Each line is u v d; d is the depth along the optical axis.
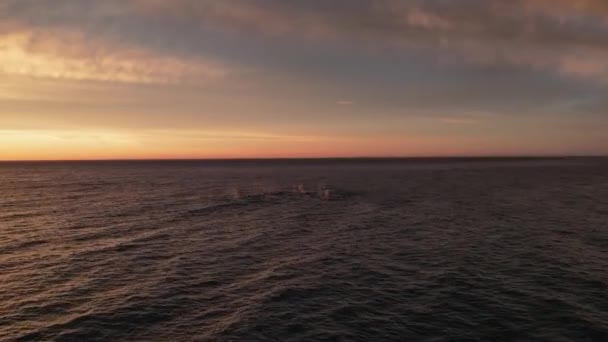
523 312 19.81
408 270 27.02
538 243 34.38
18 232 40.12
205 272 26.80
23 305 20.95
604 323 18.44
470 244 34.38
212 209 56.78
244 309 20.38
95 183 108.25
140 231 40.88
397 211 54.16
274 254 31.59
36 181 117.25
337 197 71.31
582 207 56.41
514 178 120.25
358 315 19.66
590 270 26.55
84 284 24.34
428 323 18.73
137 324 18.69
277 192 79.81
